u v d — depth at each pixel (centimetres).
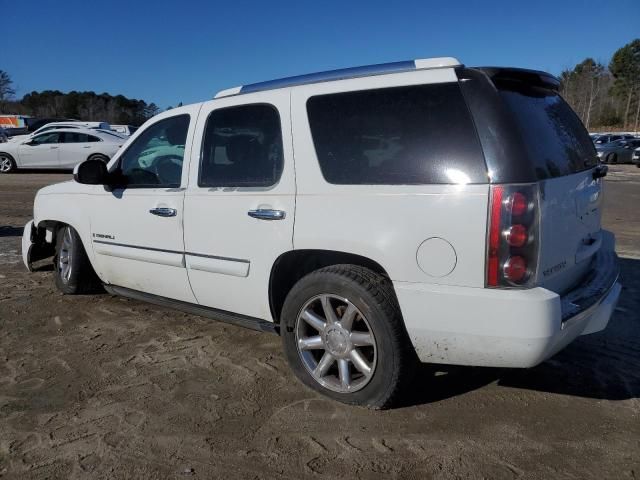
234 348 414
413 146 296
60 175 1773
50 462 276
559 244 301
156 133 435
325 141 325
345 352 321
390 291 304
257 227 349
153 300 446
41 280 600
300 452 283
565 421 309
